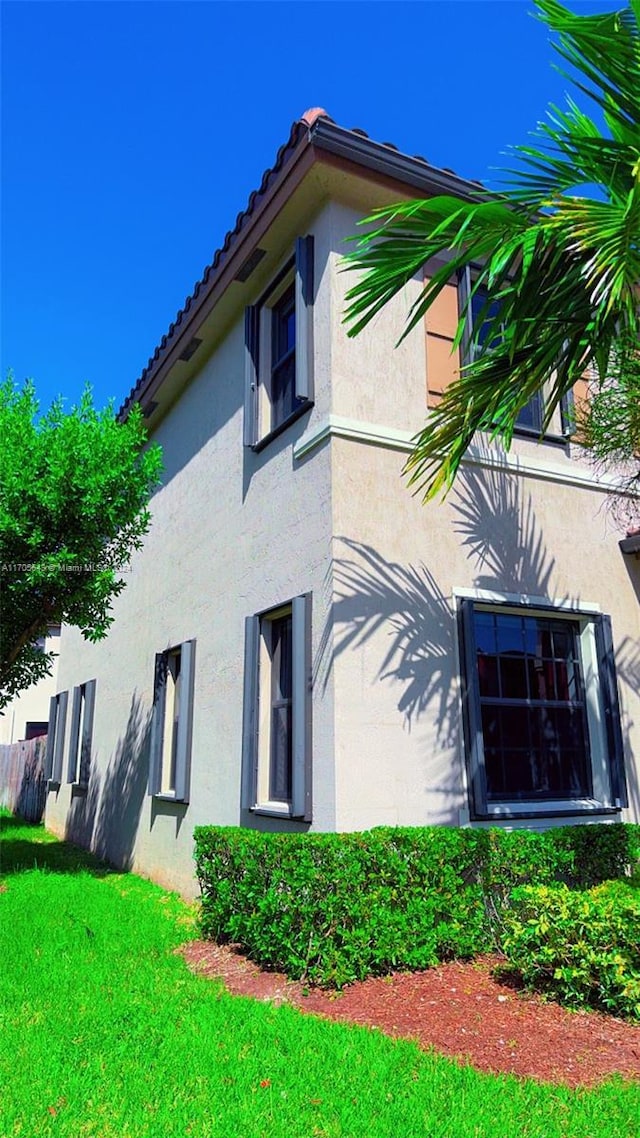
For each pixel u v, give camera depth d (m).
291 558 6.77
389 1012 4.43
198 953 5.86
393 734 5.91
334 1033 4.04
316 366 6.70
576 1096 3.39
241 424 8.38
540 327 4.81
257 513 7.66
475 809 6.05
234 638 7.95
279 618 7.25
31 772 19.58
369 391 6.57
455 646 6.43
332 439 6.28
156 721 10.08
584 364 5.06
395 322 6.89
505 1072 3.65
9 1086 3.47
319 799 5.78
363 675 5.89
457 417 5.49
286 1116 3.17
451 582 6.54
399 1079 3.52
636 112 4.19
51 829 16.56
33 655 10.89
